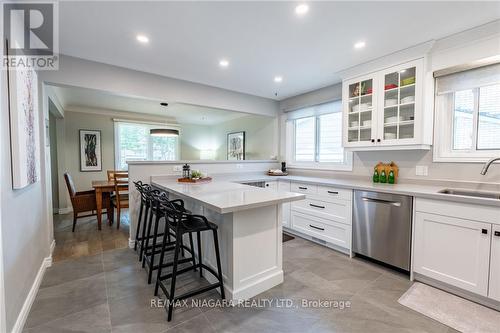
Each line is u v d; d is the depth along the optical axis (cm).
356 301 188
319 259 264
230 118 648
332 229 289
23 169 162
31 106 195
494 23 199
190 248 247
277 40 229
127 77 297
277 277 212
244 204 167
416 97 241
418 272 212
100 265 252
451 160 238
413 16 190
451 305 182
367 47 242
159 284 188
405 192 217
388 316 170
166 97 327
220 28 207
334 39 226
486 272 175
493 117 223
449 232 193
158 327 159
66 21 195
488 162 203
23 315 164
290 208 346
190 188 246
